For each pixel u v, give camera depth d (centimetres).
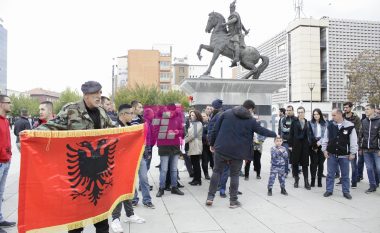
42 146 293
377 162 697
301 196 660
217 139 591
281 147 675
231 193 580
